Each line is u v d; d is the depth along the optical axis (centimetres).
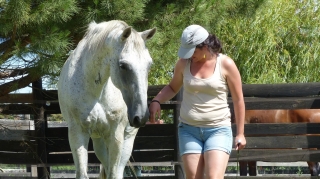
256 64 1498
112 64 524
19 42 692
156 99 518
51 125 1267
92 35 577
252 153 876
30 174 1113
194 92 492
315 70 1520
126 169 966
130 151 649
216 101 489
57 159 890
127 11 718
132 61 496
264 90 860
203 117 487
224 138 486
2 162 894
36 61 718
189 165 489
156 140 862
